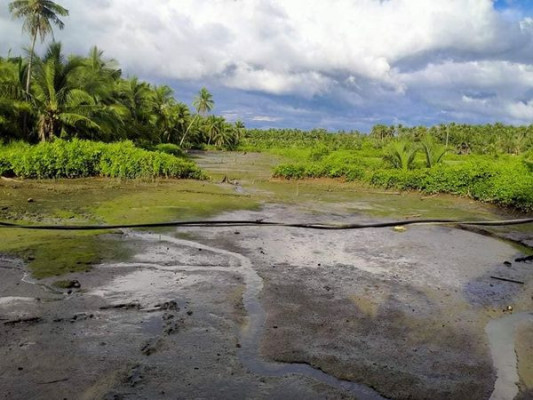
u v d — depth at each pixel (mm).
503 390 4070
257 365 4293
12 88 23844
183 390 3805
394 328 5297
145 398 3662
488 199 17516
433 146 26172
